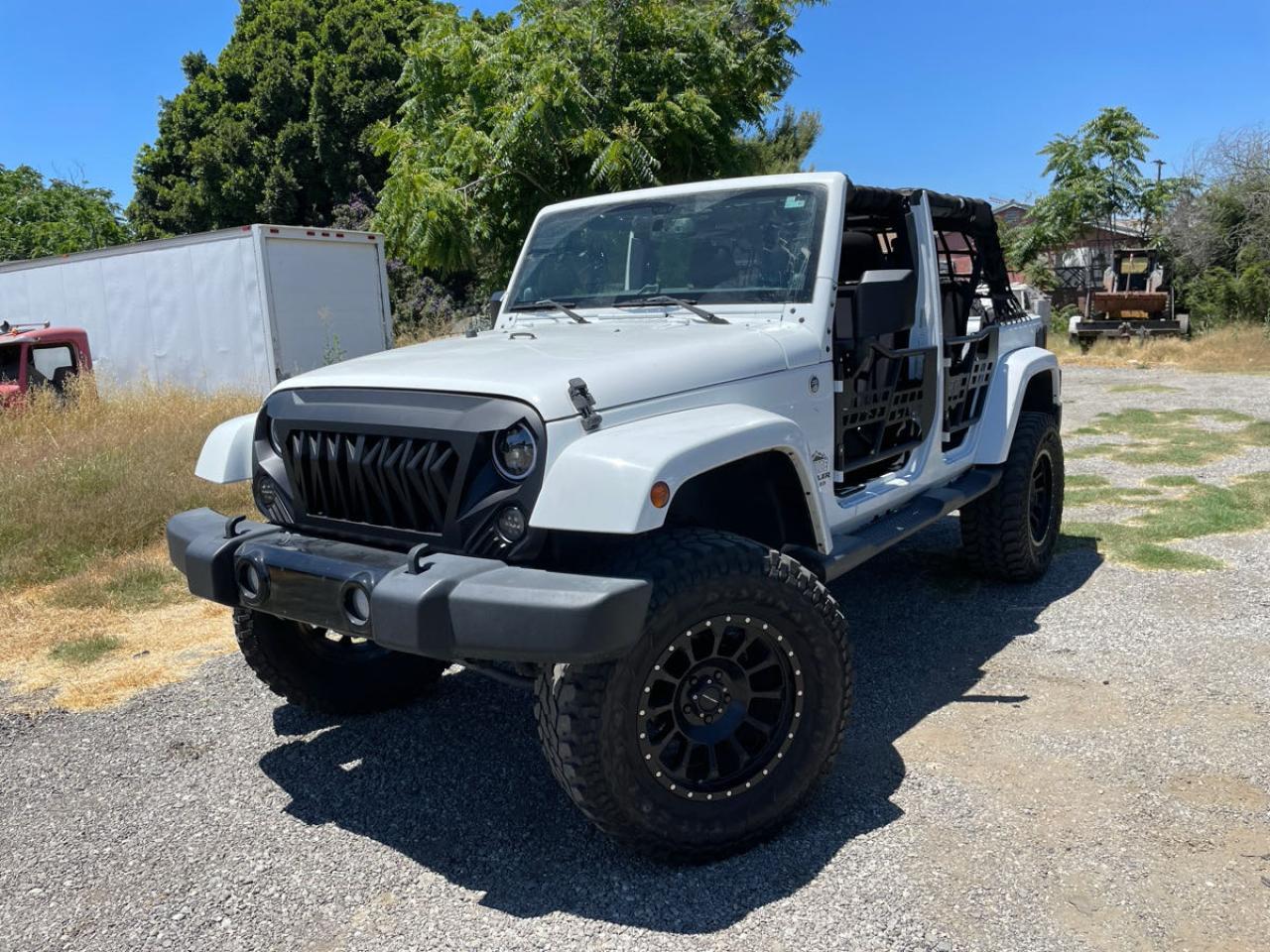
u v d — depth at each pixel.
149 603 5.61
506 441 2.72
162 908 2.82
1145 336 19.25
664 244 4.07
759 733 3.01
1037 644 4.57
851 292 4.38
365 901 2.81
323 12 27.61
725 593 2.78
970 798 3.21
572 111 9.40
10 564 6.05
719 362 3.21
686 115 10.00
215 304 12.87
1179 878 2.75
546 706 2.68
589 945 2.56
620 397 2.87
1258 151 23.20
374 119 25.56
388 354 3.55
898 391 4.18
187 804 3.42
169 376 12.85
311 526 3.18
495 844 3.08
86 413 10.27
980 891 2.72
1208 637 4.53
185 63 28.62
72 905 2.85
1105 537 6.23
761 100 11.49
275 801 3.42
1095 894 2.68
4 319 15.69
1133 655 4.36
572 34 9.98
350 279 13.45
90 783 3.59
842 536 3.82
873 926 2.58
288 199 26.27
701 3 11.29
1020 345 5.64
